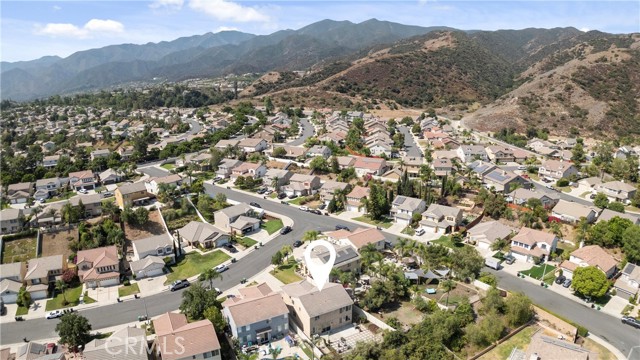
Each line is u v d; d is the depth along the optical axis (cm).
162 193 13962
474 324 7688
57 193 16100
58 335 8038
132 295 9362
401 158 18638
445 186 14062
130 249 11412
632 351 7288
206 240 11425
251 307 7675
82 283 9912
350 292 8831
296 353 7331
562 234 11475
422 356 6775
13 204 15350
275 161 18538
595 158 17962
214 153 18312
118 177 17250
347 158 17738
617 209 12631
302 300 7831
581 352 6525
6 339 7988
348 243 10406
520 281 9475
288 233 12175
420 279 9444
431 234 11875
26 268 10256
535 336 7238
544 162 17438
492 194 13550
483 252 10769
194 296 8175
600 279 8456
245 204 13350
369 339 7656
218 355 6981
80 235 11738
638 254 9812
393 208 12925
